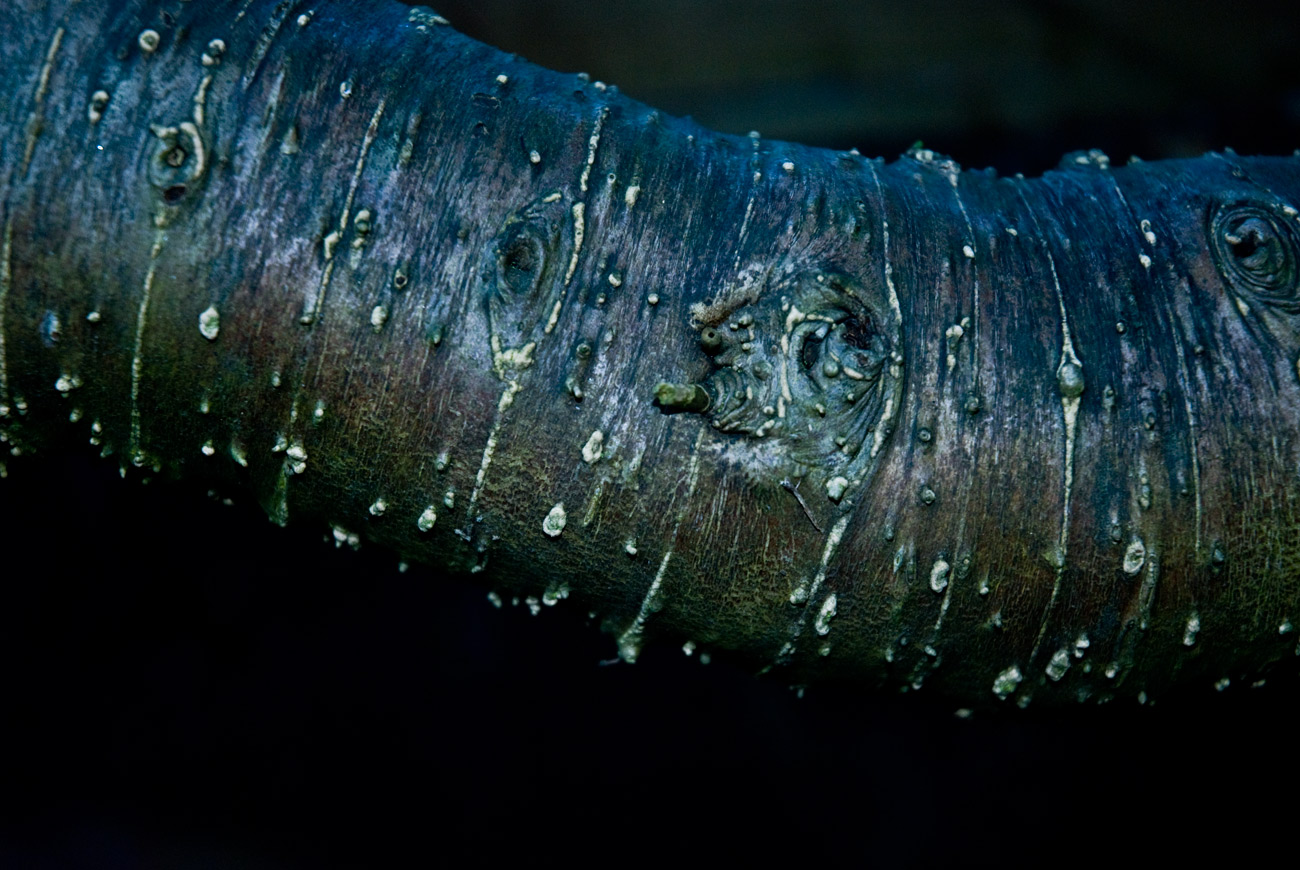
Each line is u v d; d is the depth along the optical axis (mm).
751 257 622
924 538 620
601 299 616
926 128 1563
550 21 1517
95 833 1756
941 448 619
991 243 634
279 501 635
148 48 614
